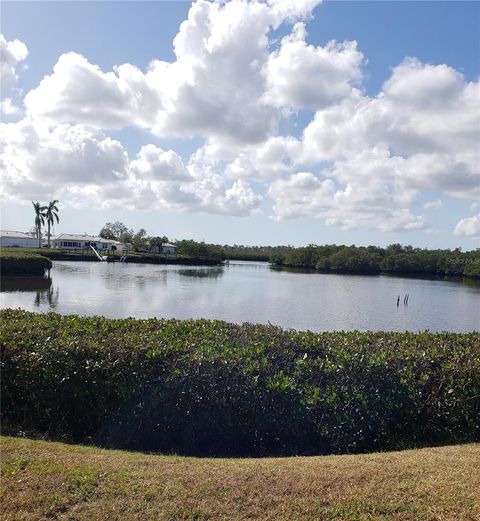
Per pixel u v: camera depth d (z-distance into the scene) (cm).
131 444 507
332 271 9400
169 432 506
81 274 4759
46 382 536
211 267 8269
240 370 518
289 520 317
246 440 504
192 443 502
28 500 335
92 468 389
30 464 393
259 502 338
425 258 9031
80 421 534
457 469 395
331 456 450
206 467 401
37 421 542
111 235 12800
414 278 7744
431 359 562
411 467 399
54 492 347
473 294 4466
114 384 521
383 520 317
